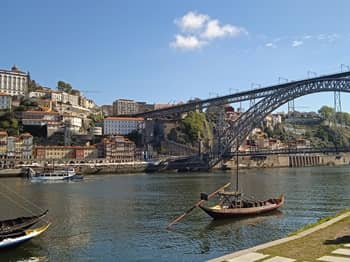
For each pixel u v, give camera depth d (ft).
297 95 458.09
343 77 411.54
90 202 236.43
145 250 122.52
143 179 450.71
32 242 132.87
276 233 143.64
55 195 278.46
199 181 407.23
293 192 281.95
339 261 67.15
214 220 168.86
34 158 639.35
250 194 270.87
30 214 194.59
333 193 273.33
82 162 631.56
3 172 512.63
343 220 106.22
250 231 147.23
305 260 67.92
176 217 179.93
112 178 475.72
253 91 535.19
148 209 206.18
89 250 122.93
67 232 148.56
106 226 159.94
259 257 69.97
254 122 549.54
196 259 112.68
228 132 629.51
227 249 122.83
